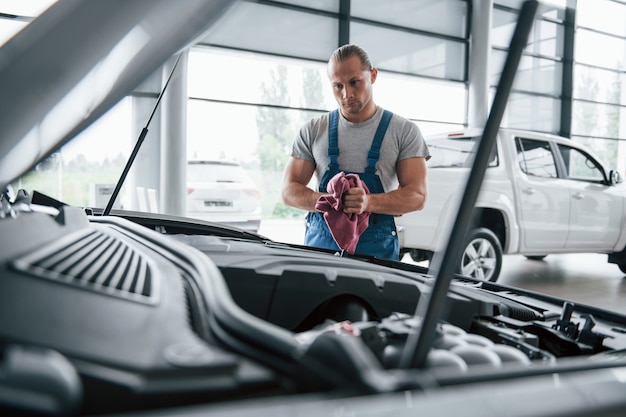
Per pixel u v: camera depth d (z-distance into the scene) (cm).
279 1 735
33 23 43
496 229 436
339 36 789
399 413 34
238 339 45
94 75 46
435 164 418
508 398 38
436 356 50
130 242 77
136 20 43
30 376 32
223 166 777
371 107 162
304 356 41
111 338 40
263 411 33
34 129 47
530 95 1041
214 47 702
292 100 2123
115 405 36
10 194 90
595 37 1097
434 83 893
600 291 459
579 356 72
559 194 452
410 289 80
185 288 57
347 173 163
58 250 54
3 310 39
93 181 554
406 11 847
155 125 609
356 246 155
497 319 79
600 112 1191
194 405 37
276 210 2191
